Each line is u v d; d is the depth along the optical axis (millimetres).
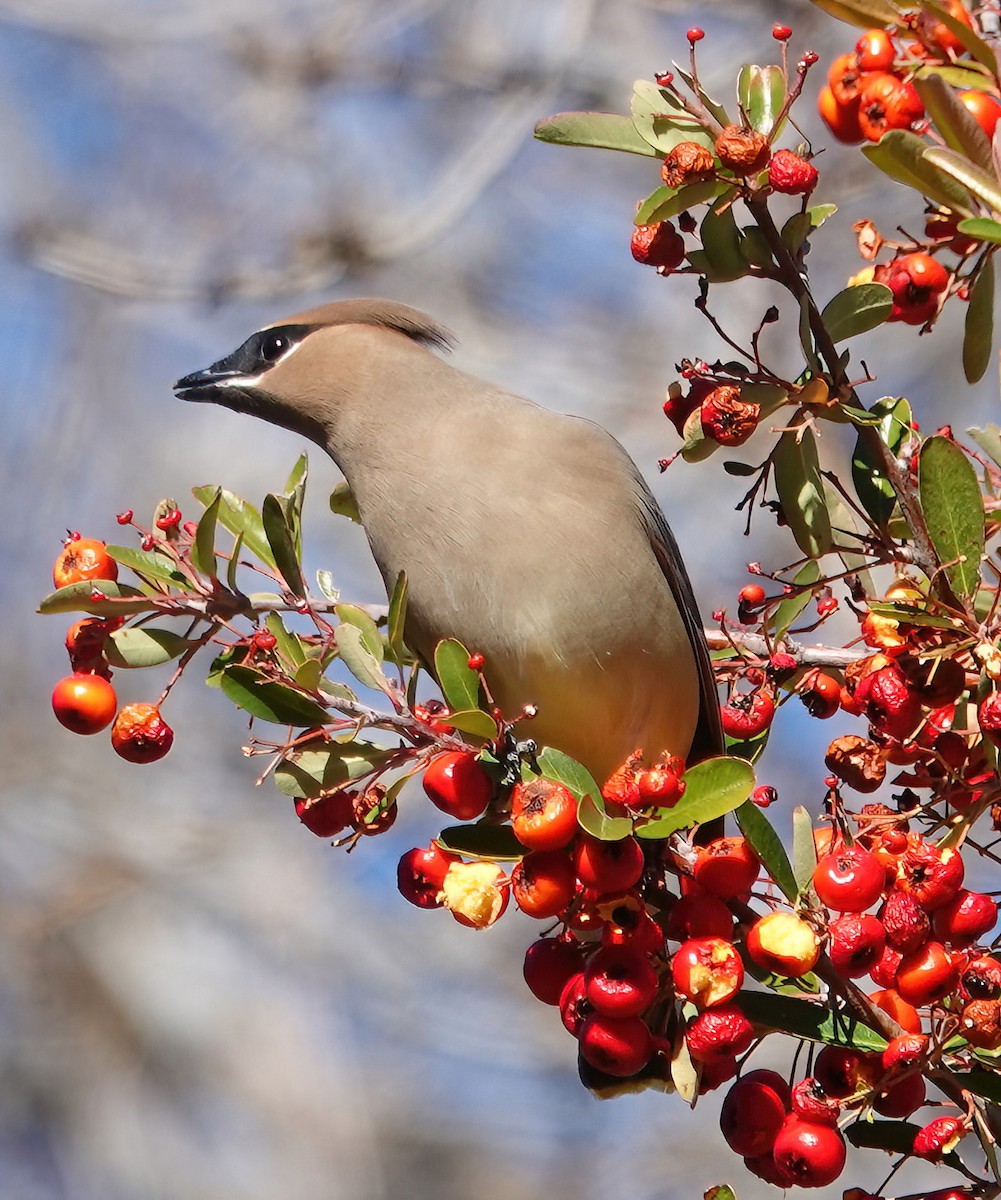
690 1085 7609
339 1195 23859
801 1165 7520
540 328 23031
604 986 7617
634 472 10094
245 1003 25016
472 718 7855
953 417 21406
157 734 8570
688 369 8508
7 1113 25234
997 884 15695
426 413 9914
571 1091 23859
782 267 8219
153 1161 24734
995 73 8391
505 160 20812
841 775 8281
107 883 25234
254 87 22609
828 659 9102
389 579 9891
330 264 21141
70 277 21781
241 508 9570
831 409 8383
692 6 20922
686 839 8641
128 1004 25359
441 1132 23984
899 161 7945
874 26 8750
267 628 8398
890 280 8844
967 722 8523
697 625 10156
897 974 7461
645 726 9820
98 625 8742
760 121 8227
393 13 22188
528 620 9492
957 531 8016
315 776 8125
